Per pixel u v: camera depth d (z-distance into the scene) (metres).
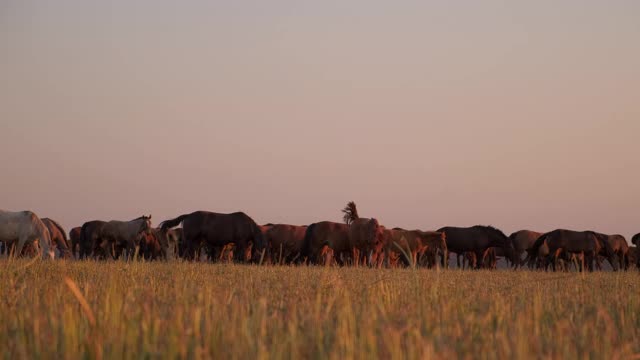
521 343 17.48
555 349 18.53
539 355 17.42
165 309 23.36
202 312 22.72
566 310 27.95
